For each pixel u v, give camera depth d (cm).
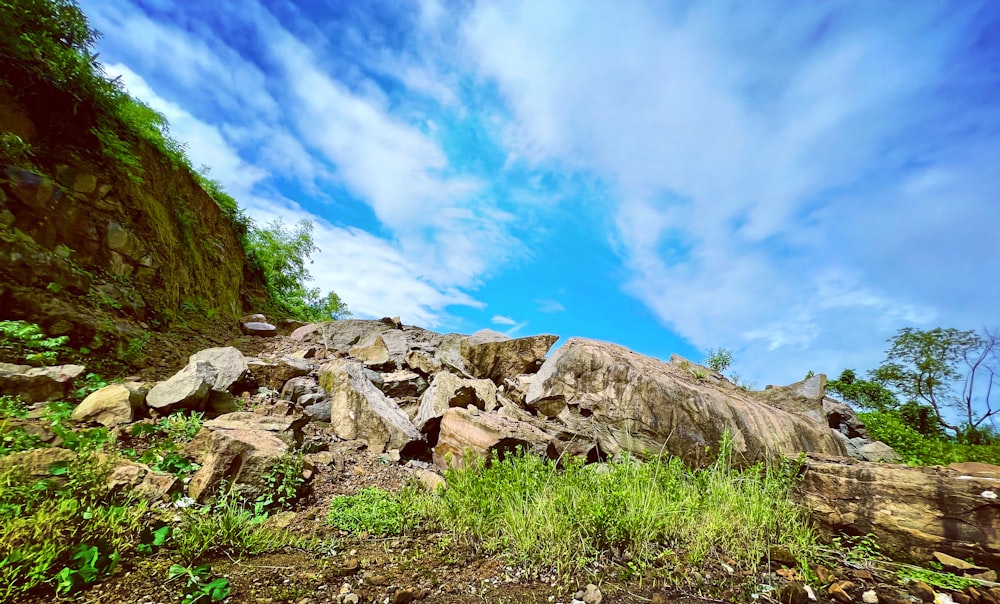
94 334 511
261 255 1363
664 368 662
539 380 657
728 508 330
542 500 323
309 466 402
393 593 241
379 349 773
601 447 545
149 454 335
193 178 991
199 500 308
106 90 649
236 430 376
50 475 263
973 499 278
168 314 702
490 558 292
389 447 502
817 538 322
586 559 286
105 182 653
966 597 246
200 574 229
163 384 450
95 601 202
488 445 466
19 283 475
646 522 310
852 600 251
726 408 515
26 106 569
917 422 1277
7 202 507
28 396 379
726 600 251
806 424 536
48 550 211
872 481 321
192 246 898
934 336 1364
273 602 221
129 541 247
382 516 343
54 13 596
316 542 297
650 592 256
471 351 816
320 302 1636
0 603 191
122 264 651
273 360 679
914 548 286
